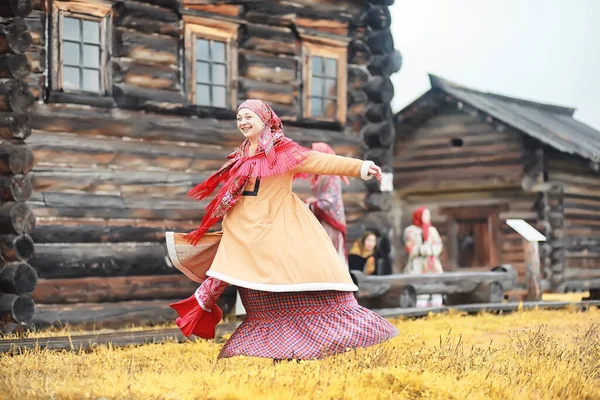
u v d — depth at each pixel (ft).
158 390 15.85
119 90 33.24
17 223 29.55
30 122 30.76
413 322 30.48
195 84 35.24
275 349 18.34
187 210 34.30
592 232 70.49
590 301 38.86
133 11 33.81
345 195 39.70
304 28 38.78
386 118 40.86
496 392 16.80
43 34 31.65
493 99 76.13
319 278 18.52
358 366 18.49
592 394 17.04
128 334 25.66
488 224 69.41
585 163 66.44
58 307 31.24
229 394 15.60
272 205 18.98
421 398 16.35
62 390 15.53
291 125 38.50
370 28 41.06
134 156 33.24
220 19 36.19
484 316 32.86
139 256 32.99
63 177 31.63
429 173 71.31
